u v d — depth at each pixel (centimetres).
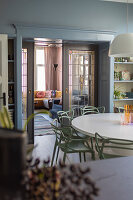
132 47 308
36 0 485
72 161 405
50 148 475
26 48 522
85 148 320
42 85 1112
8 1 467
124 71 575
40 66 1106
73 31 509
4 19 467
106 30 534
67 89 567
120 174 123
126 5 559
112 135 266
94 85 593
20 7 475
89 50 580
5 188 74
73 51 566
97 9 534
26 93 524
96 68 591
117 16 553
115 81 557
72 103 575
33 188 77
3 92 448
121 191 105
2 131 81
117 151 329
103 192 104
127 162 141
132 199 98
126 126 313
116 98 560
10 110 485
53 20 500
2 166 74
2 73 446
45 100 1019
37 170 85
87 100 590
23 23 469
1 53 446
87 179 80
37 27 480
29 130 519
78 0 517
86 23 527
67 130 388
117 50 317
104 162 140
